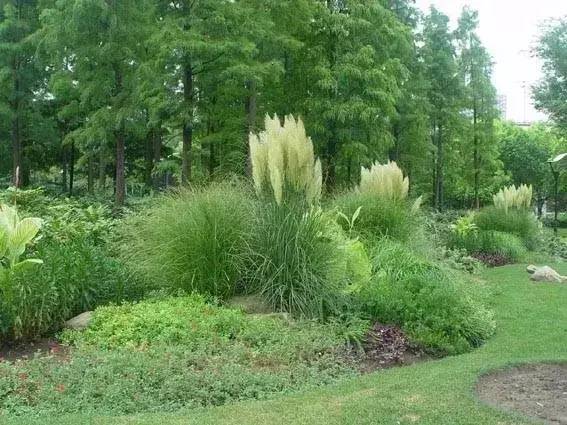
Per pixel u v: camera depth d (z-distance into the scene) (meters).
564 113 30.73
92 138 17.17
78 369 5.58
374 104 20.27
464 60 30.89
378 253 9.56
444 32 29.61
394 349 6.95
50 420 4.53
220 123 18.52
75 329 7.28
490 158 31.30
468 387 5.22
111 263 8.50
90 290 7.94
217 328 6.86
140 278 8.38
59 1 16.83
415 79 26.22
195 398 5.19
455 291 8.27
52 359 6.02
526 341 7.50
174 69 16.23
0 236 6.95
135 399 5.08
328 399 5.06
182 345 6.33
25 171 27.09
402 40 22.22
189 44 14.60
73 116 21.95
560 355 6.64
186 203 8.41
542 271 12.68
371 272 8.88
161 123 16.94
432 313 7.71
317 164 8.23
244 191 8.64
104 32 17.12
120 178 17.73
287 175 8.12
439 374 5.73
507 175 40.59
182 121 15.91
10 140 25.31
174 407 5.04
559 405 4.87
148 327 6.73
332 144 20.61
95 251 8.52
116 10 16.95
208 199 8.30
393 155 26.11
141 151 29.91
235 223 8.16
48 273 7.48
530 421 4.41
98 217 11.38
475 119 31.28
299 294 7.72
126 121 17.45
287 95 20.17
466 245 16.44
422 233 11.41
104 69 17.23
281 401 5.03
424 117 25.88
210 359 6.00
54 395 5.09
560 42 30.66
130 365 5.68
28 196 12.62
